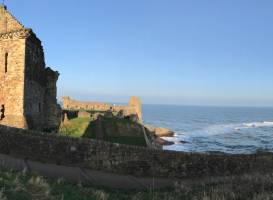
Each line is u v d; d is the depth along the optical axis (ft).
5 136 73.56
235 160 78.23
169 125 500.74
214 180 66.95
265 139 329.31
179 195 55.72
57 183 53.93
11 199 39.96
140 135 137.49
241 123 590.14
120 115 189.16
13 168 59.98
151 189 62.08
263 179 59.41
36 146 72.02
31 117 122.01
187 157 75.20
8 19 119.24
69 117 162.61
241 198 49.88
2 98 117.08
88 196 50.19
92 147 72.02
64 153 71.67
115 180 66.18
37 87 130.93
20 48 115.44
